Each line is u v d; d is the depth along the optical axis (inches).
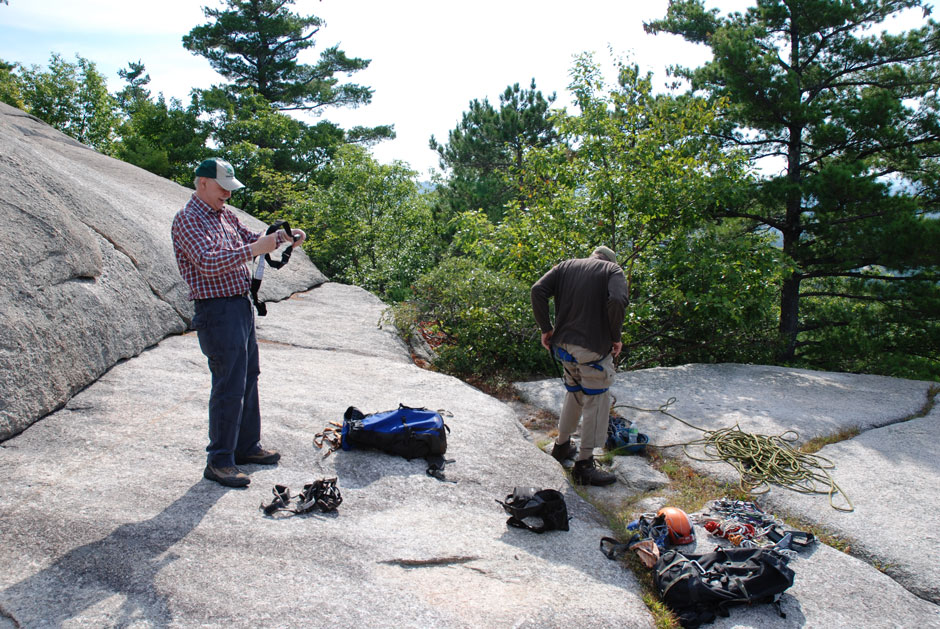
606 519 155.9
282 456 160.9
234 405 139.6
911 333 571.8
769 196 496.4
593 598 115.6
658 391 260.1
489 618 104.7
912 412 239.9
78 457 148.1
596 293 167.3
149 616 97.0
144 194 373.7
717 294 332.8
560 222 350.6
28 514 121.2
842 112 495.8
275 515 131.0
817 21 523.2
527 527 139.6
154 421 171.3
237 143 1089.4
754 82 505.0
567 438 186.9
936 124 505.7
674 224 349.7
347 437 167.0
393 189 685.9
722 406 241.3
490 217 844.0
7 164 218.7
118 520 121.3
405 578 115.2
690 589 117.3
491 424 199.6
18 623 93.8
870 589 128.2
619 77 356.5
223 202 138.4
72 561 108.0
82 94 1325.0
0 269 177.5
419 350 324.5
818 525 155.9
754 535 146.5
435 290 323.0
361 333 308.2
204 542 117.3
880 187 466.6
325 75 1343.5
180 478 141.6
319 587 108.0
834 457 196.1
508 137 897.5
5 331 166.1
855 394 261.1
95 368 194.2
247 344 146.0
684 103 379.2
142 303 235.8
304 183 1064.2
